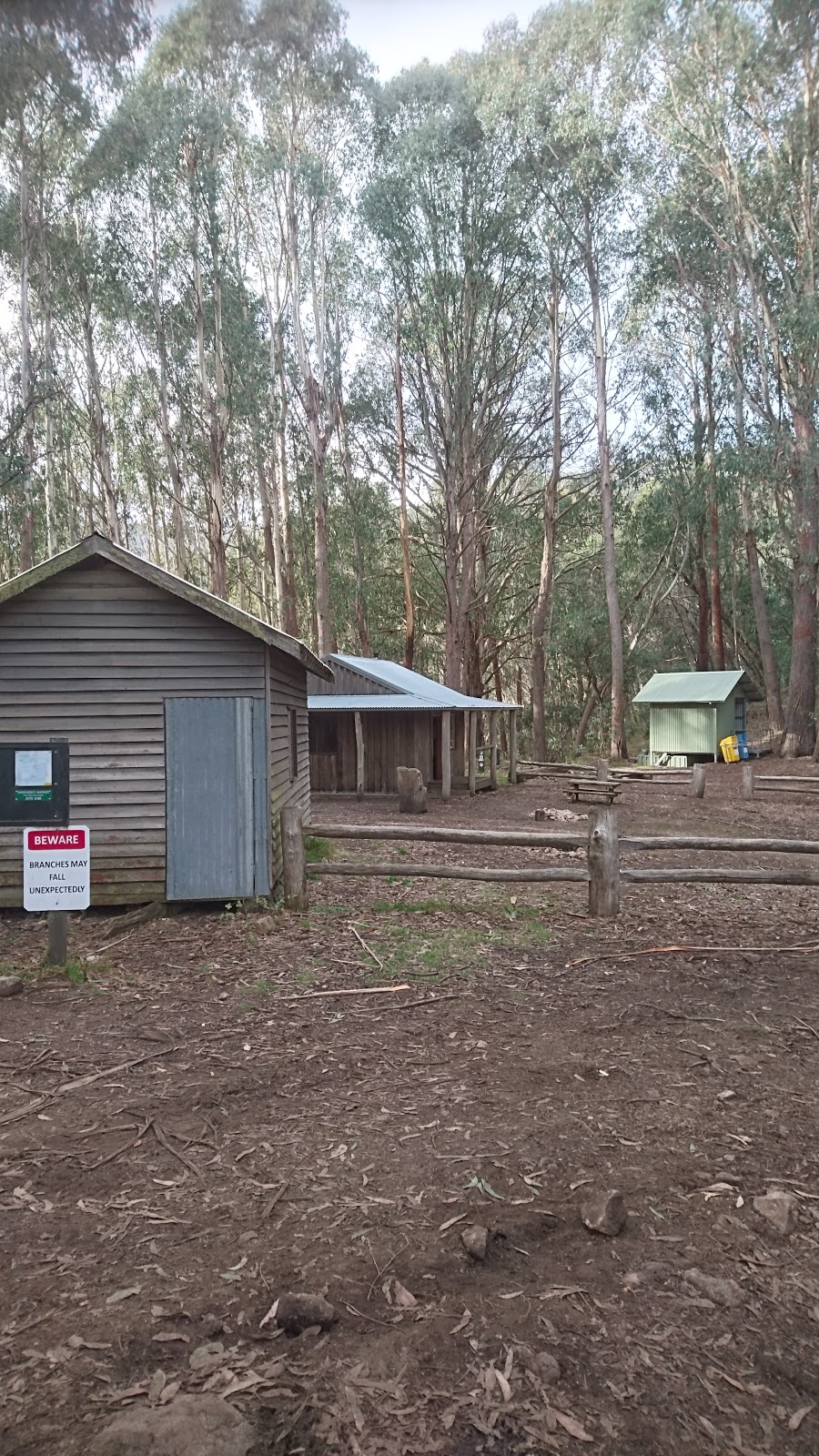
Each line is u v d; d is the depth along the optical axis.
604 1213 3.06
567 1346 2.51
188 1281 2.80
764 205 27.83
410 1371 2.40
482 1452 2.14
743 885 9.89
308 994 5.78
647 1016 5.36
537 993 5.82
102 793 8.15
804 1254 2.97
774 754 30.05
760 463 28.00
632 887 9.55
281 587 35.84
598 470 36.62
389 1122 3.94
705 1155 3.64
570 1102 4.14
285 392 34.66
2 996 5.75
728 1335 2.57
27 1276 2.83
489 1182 3.41
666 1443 2.18
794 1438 2.21
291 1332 2.56
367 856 11.62
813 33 22.97
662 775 25.98
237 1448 2.13
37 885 6.14
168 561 45.34
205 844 8.21
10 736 8.08
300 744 11.72
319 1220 3.15
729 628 45.22
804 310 25.16
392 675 22.39
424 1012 5.45
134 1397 2.30
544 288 33.91
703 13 24.44
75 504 37.00
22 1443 2.14
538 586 39.72
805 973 6.33
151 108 27.64
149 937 7.31
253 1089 4.30
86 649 8.12
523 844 7.95
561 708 43.59
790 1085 4.36
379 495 39.88
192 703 8.20
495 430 35.62
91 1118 3.98
